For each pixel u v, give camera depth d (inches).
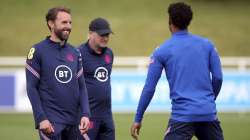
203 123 924.0
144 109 933.2
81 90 961.5
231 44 3472.0
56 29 934.4
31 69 927.0
